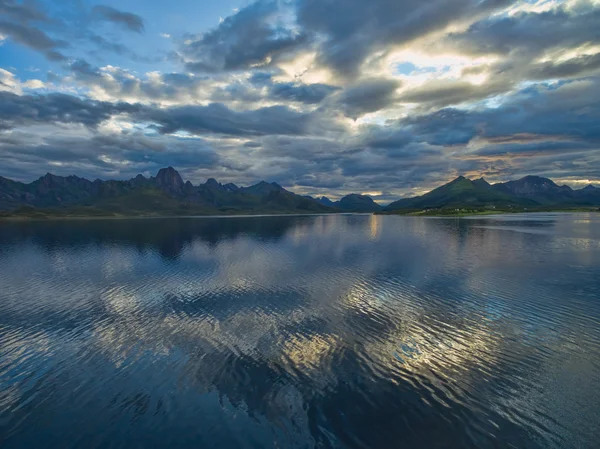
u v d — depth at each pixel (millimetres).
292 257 64688
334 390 18734
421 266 51750
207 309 32844
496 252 64312
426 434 15133
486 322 27594
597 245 72188
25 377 20969
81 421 16750
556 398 17297
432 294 35969
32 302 36688
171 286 42625
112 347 24875
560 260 54125
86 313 32750
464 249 69812
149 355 23469
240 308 32844
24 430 16203
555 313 29125
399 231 126188
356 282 42094
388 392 18359
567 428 15164
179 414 17109
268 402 17844
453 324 27375
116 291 40812
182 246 86750
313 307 32594
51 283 45719
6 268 57406
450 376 19688
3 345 25594
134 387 19609
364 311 31062
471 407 16844
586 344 23078
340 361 21859
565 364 20547
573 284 38594
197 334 26781
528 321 27500
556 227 127250
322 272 48969
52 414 17375
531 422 15625
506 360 21266
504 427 15359
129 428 16172
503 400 17297
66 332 27953
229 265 56844
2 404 18266
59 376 21016
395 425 15789
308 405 17500
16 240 108438
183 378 20406
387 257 61688
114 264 60125
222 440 15203
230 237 112062
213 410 17328
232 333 26750
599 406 16578
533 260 54469
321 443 14852
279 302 34406
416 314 29953
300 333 26375
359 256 63875
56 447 15062
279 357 22656
